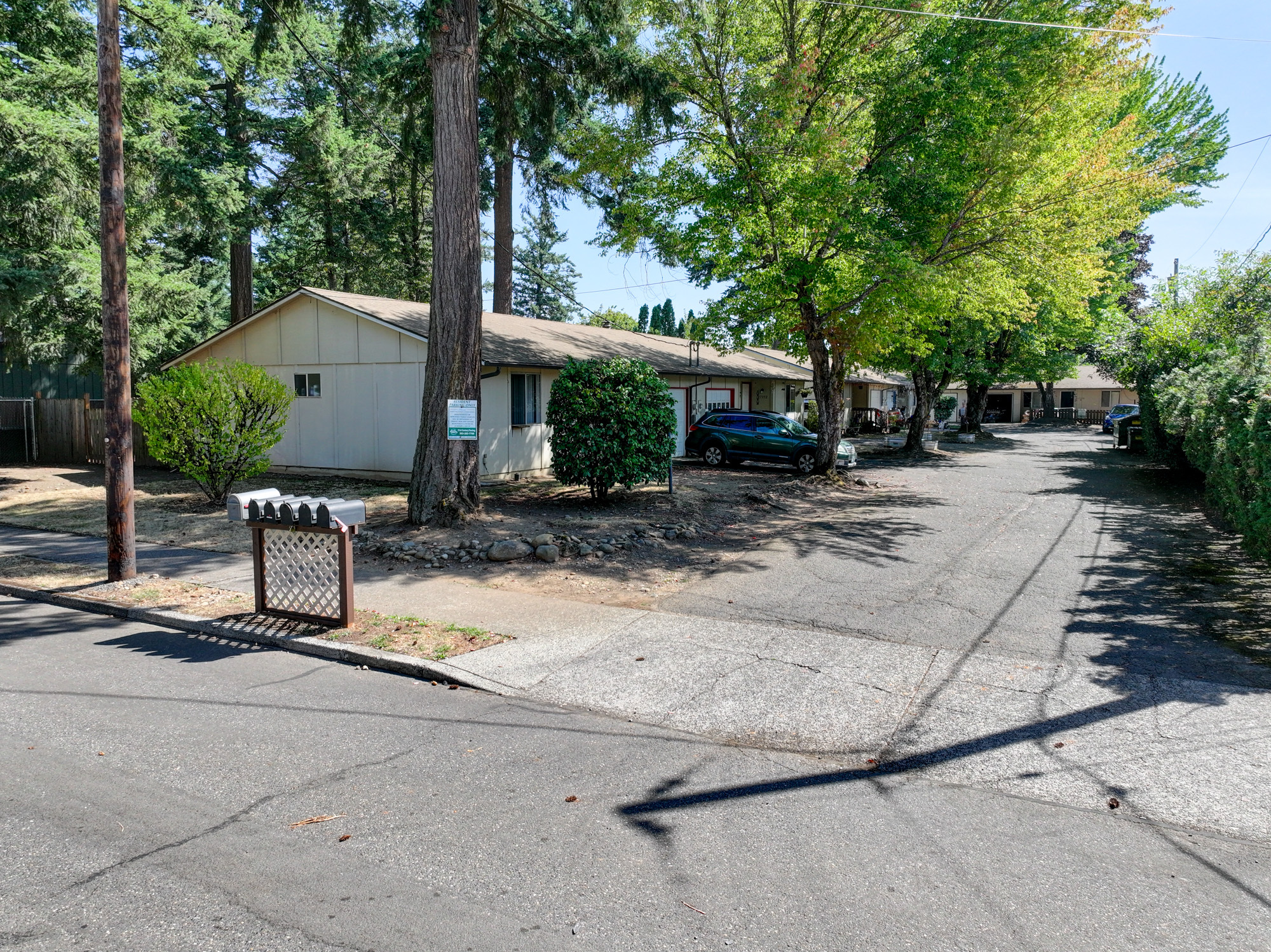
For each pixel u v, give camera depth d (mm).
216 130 24172
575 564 10273
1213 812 4191
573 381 13852
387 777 4543
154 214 20281
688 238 16562
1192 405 16609
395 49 25000
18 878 3473
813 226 15570
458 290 12008
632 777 4590
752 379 28156
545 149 18578
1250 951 3059
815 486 18391
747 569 10094
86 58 18469
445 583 9312
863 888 3480
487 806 4207
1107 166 16609
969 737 5156
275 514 7629
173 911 3248
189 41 18484
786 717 5488
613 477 13867
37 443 23828
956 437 37000
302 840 3838
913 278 15359
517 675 6297
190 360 21484
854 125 17500
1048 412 58969
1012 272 17609
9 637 7492
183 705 5672
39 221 15812
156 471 21031
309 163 24516
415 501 12188
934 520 13992
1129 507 15477
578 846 3818
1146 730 5223
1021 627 7559
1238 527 10930
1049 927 3203
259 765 4695
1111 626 7574
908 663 6559
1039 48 14914
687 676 6297
